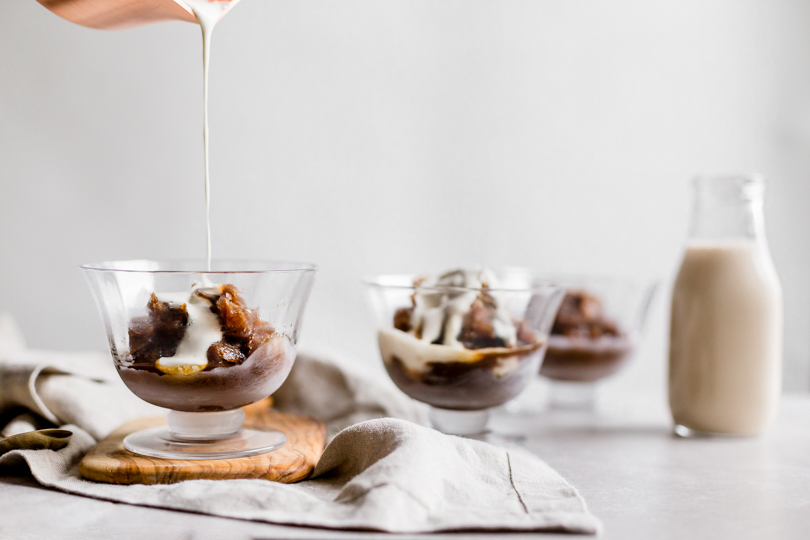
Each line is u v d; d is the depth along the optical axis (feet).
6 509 1.93
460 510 1.90
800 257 3.58
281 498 1.92
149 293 2.04
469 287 2.35
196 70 3.32
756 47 3.51
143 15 2.27
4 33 3.26
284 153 3.39
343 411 2.57
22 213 3.32
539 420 2.67
